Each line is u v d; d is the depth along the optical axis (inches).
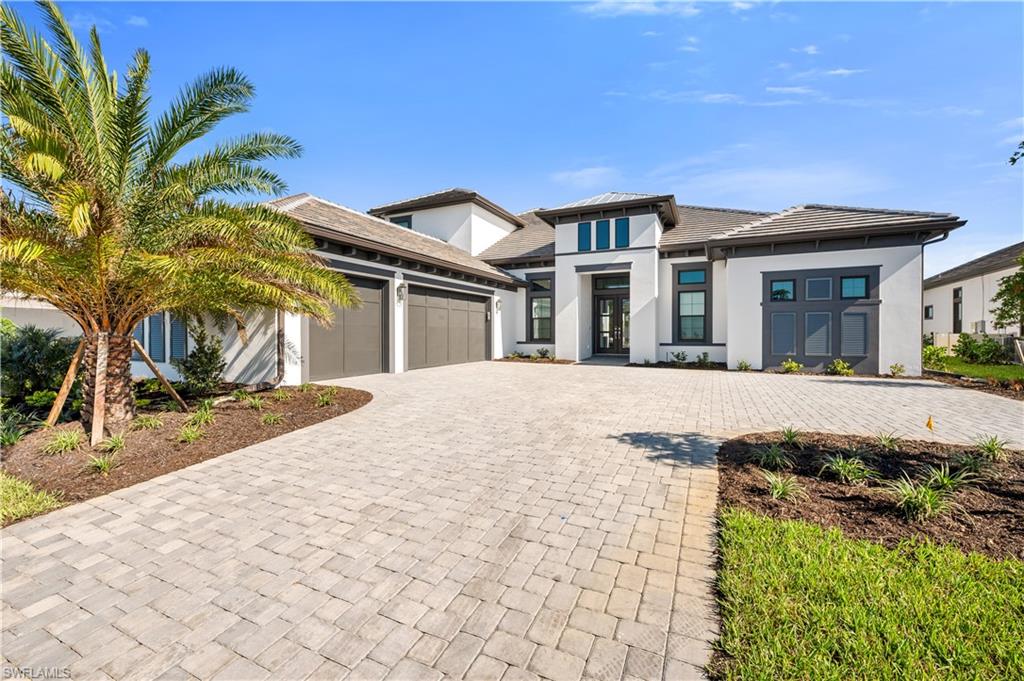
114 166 234.4
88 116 229.3
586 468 189.5
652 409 312.3
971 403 331.3
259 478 181.6
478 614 96.8
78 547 128.7
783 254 554.3
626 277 772.0
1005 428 248.5
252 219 253.3
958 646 79.9
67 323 569.0
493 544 127.3
